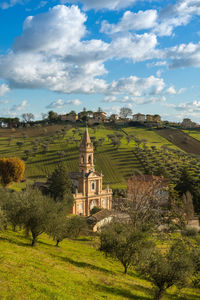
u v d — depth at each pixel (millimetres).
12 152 171750
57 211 44188
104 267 35906
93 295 23375
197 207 86688
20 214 39531
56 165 146375
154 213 57656
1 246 31922
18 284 20891
